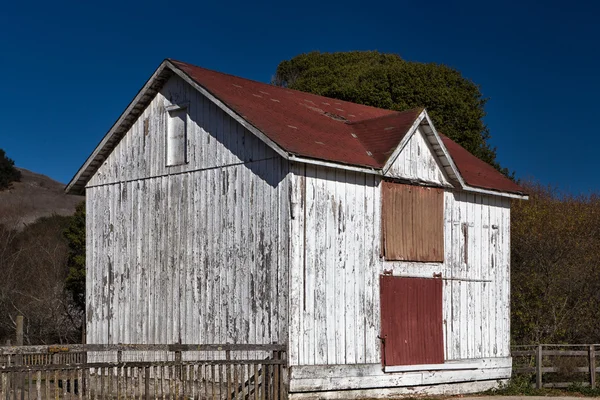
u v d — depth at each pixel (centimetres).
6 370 1302
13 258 3847
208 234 1864
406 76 3856
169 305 1941
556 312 2775
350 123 2088
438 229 2045
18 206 6038
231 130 1838
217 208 1850
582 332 2733
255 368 1576
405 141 1900
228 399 1527
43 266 3697
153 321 1975
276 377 1603
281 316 1677
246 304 1756
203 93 1873
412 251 1958
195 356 1862
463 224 2131
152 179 2030
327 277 1750
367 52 4903
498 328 2211
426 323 1980
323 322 1731
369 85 3869
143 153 2064
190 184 1925
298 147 1691
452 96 3884
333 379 1730
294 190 1694
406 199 1959
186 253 1914
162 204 1994
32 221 6250
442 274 2045
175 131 2002
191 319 1881
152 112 2052
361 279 1823
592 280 2830
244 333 1753
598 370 2228
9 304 3506
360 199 1839
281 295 1683
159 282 1973
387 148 1872
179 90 1986
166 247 1967
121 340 2053
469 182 2119
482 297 2167
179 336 1903
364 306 1825
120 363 1433
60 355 2045
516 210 3177
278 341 1675
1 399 1313
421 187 2006
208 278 1852
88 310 2155
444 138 2556
